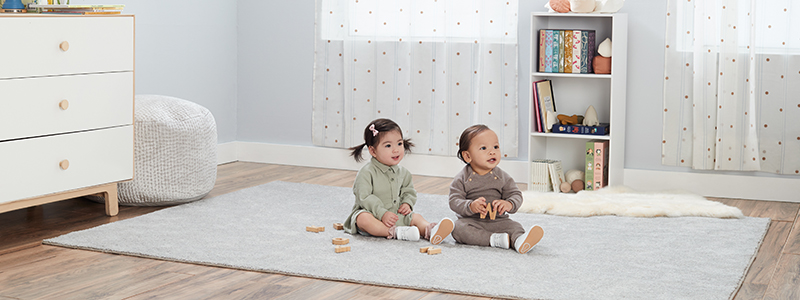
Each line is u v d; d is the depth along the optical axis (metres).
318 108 4.23
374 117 4.09
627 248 2.40
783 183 3.34
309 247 2.39
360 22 4.04
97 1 3.51
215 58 4.29
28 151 2.53
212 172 3.28
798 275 2.12
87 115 2.73
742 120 3.37
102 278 2.08
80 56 2.68
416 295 1.93
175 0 3.96
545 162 3.54
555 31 3.50
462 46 3.85
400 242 2.47
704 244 2.46
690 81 3.47
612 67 3.37
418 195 3.40
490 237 2.40
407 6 3.93
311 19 4.21
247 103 4.43
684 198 3.25
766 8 3.29
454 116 3.91
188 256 2.27
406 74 3.99
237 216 2.88
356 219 2.54
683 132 3.51
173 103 3.17
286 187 3.54
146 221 2.77
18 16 2.44
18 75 2.46
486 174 2.50
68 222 2.80
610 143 3.38
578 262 2.22
